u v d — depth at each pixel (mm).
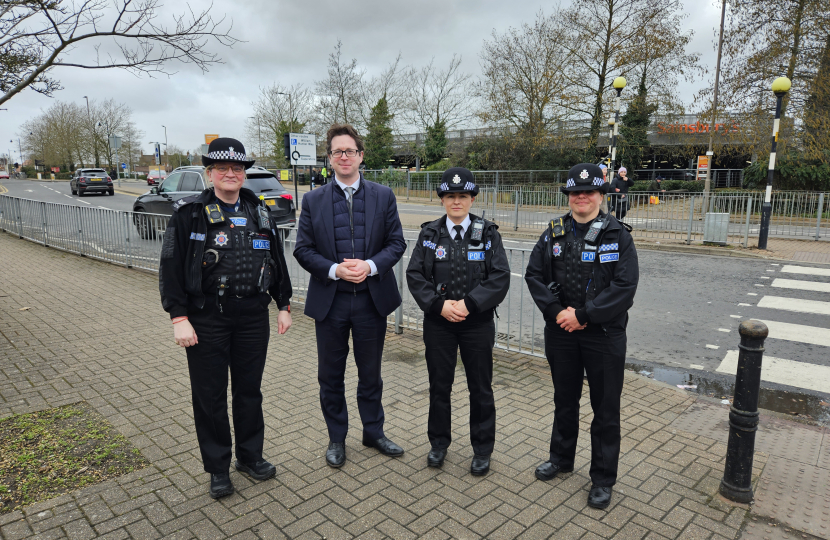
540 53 24578
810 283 8445
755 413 2771
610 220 2812
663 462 3238
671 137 25172
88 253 10297
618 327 2787
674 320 6625
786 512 2746
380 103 36219
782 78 10820
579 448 3430
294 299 7242
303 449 3361
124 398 4012
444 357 3107
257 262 2867
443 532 2561
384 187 3312
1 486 2854
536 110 25672
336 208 3174
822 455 3367
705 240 12148
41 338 5426
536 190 15656
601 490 2791
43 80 5273
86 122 55438
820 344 5703
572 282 2865
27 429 3482
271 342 5484
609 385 2768
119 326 5875
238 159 2721
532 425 3703
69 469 3037
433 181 28641
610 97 23062
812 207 12906
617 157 27547
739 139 19359
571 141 25391
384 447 3312
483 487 2955
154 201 13000
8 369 4566
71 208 10570
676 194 13047
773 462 3277
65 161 59812
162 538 2490
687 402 4156
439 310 2977
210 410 2799
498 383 4453
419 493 2891
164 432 3498
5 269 9117
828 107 17828
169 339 5434
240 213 2873
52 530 2525
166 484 2932
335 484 2975
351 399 4129
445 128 38406
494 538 2520
